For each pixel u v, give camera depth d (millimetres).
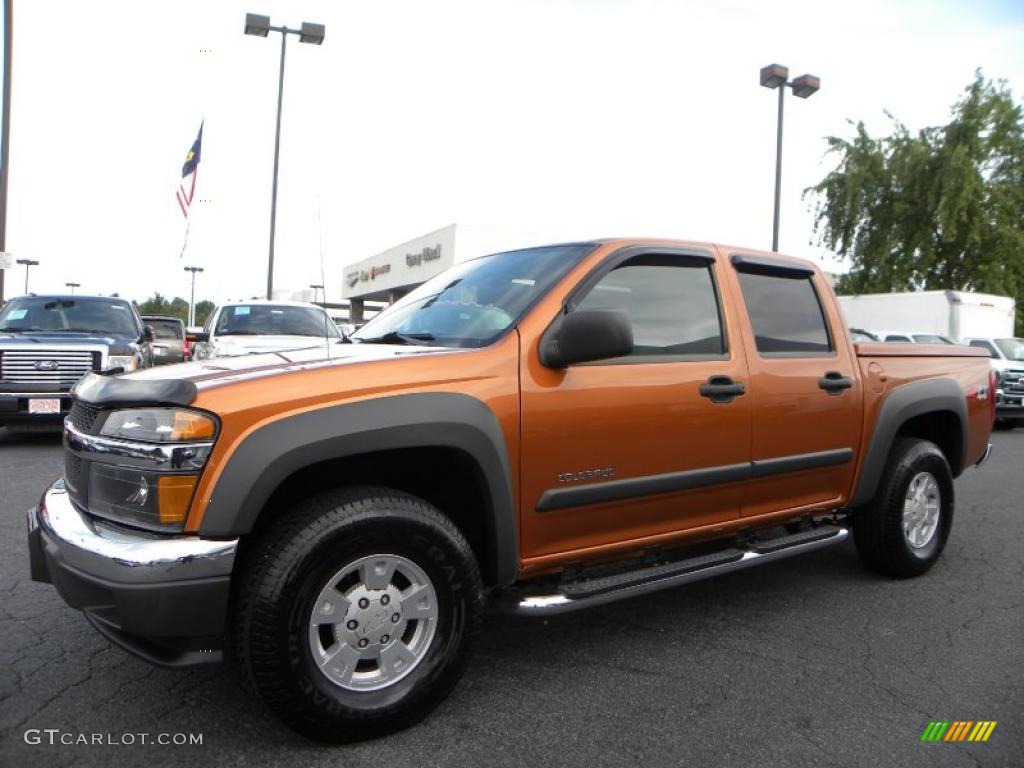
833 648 3762
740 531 4027
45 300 10727
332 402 2732
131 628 2525
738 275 4016
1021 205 30688
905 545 4715
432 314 3680
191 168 14055
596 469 3291
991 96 30469
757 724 3014
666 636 3891
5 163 16344
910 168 31453
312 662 2656
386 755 2736
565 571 3404
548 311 3273
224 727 2891
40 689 3160
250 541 2809
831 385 4180
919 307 20344
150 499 2605
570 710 3096
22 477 7113
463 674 3078
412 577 2885
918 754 2820
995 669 3551
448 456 3041
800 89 19250
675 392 3514
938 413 5051
